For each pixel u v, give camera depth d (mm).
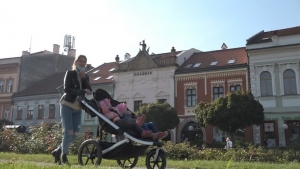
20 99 42375
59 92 38781
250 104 22375
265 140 26688
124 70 35125
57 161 6496
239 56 31406
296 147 18422
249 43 28688
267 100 27234
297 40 26781
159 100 30062
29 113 41344
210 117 23016
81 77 6172
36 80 45469
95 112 5750
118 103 6148
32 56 45625
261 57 28062
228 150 13766
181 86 31719
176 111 28703
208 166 8367
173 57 32531
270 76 27594
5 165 4574
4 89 44156
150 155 5844
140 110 26953
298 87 26297
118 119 5598
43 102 40469
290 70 26969
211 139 28984
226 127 22344
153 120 25703
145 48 34531
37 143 13758
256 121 22438
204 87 30500
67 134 5926
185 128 30953
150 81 33469
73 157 9367
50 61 47688
